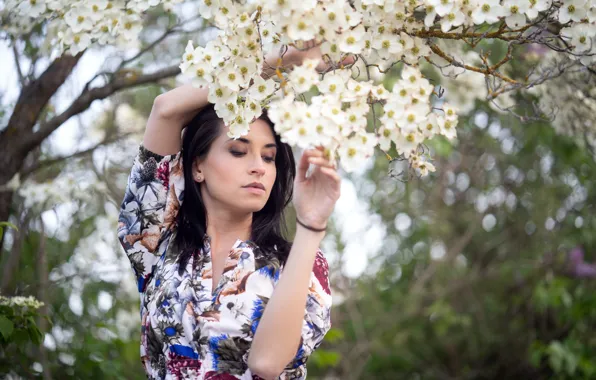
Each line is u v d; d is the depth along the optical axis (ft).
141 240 6.44
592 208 18.38
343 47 4.97
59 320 11.85
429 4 5.02
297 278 5.16
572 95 8.45
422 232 20.03
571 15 5.33
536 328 19.15
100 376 10.77
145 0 6.57
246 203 5.95
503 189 19.95
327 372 20.10
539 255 18.71
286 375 5.68
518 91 9.23
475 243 20.57
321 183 5.18
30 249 11.66
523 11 5.07
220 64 5.23
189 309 5.81
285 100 4.69
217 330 5.66
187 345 5.76
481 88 9.73
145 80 9.04
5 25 7.39
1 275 11.52
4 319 7.16
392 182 19.80
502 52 9.29
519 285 19.71
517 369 19.34
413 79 4.96
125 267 12.76
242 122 5.30
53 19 7.17
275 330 5.13
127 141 12.52
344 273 19.30
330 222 19.12
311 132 4.64
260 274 5.80
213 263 6.11
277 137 6.30
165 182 6.42
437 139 13.28
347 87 4.96
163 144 6.30
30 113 9.02
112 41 6.68
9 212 9.17
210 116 6.09
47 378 9.88
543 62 8.53
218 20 5.28
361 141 4.78
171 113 6.14
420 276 20.52
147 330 6.05
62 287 12.07
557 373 16.63
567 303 15.81
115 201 11.89
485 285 20.26
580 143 9.48
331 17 4.88
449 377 19.76
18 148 8.92
